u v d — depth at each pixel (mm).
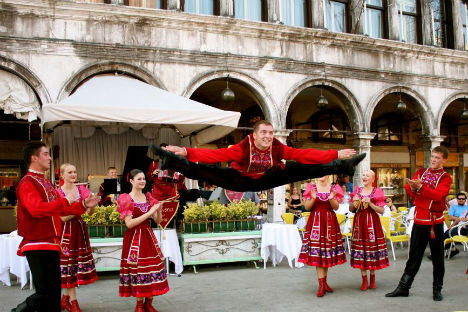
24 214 3961
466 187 21016
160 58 11523
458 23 16375
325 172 3701
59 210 3781
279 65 12930
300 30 13164
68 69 10680
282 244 8188
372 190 6590
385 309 5551
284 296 6211
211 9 12820
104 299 6098
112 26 11203
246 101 16562
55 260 4070
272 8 13094
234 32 12461
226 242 8133
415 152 19812
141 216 5043
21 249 3988
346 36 13859
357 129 14031
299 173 3721
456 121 20656
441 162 6027
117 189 8547
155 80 11422
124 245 5191
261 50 12836
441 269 5992
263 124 3359
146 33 11516
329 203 6406
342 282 7105
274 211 12461
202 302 5918
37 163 4102
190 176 3395
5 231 13141
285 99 12922
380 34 15484
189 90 11758
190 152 3275
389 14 15211
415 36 16125
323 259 6133
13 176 14609
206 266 8531
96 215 7461
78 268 5480
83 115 7684
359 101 14086
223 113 8477
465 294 6305
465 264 8656
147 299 5328
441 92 15656
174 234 7629
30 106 10508
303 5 14250
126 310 5570
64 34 10773
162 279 5160
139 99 8492
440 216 6008
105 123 10188
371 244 6445
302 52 13398
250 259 8258
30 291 6691
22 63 10312
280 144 3492
